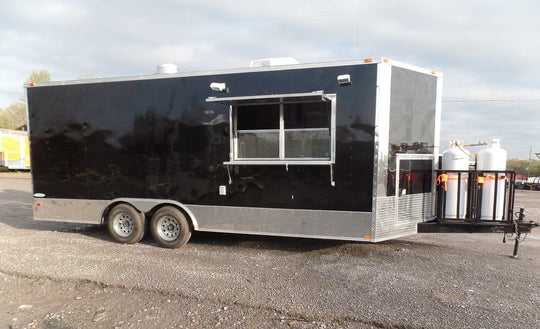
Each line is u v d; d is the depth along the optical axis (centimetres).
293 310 330
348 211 485
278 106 509
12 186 1662
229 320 313
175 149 554
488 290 383
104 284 394
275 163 500
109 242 592
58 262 471
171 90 554
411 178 510
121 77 575
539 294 373
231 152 524
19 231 674
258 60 548
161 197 564
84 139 596
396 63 484
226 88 529
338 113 484
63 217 615
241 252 535
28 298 363
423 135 529
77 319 317
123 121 577
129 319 317
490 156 516
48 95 610
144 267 454
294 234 508
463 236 659
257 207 522
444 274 434
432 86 534
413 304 345
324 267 461
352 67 477
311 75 493
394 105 485
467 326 302
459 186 512
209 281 405
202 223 549
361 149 476
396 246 572
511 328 300
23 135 2573
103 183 591
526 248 570
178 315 323
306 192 500
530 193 2044
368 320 312
